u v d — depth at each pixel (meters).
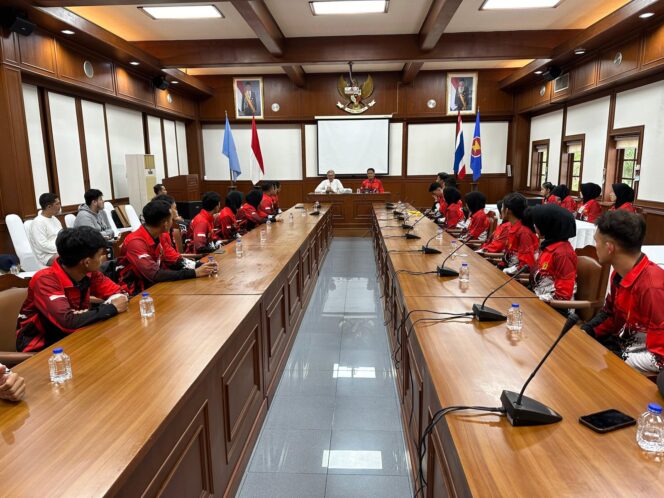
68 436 1.11
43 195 4.67
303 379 2.96
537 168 9.85
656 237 5.81
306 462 2.11
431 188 7.30
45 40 5.29
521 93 9.66
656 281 1.64
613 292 1.98
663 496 0.88
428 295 2.43
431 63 9.34
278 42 6.70
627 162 6.65
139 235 2.86
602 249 1.75
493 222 5.01
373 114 10.10
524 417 1.14
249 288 2.53
